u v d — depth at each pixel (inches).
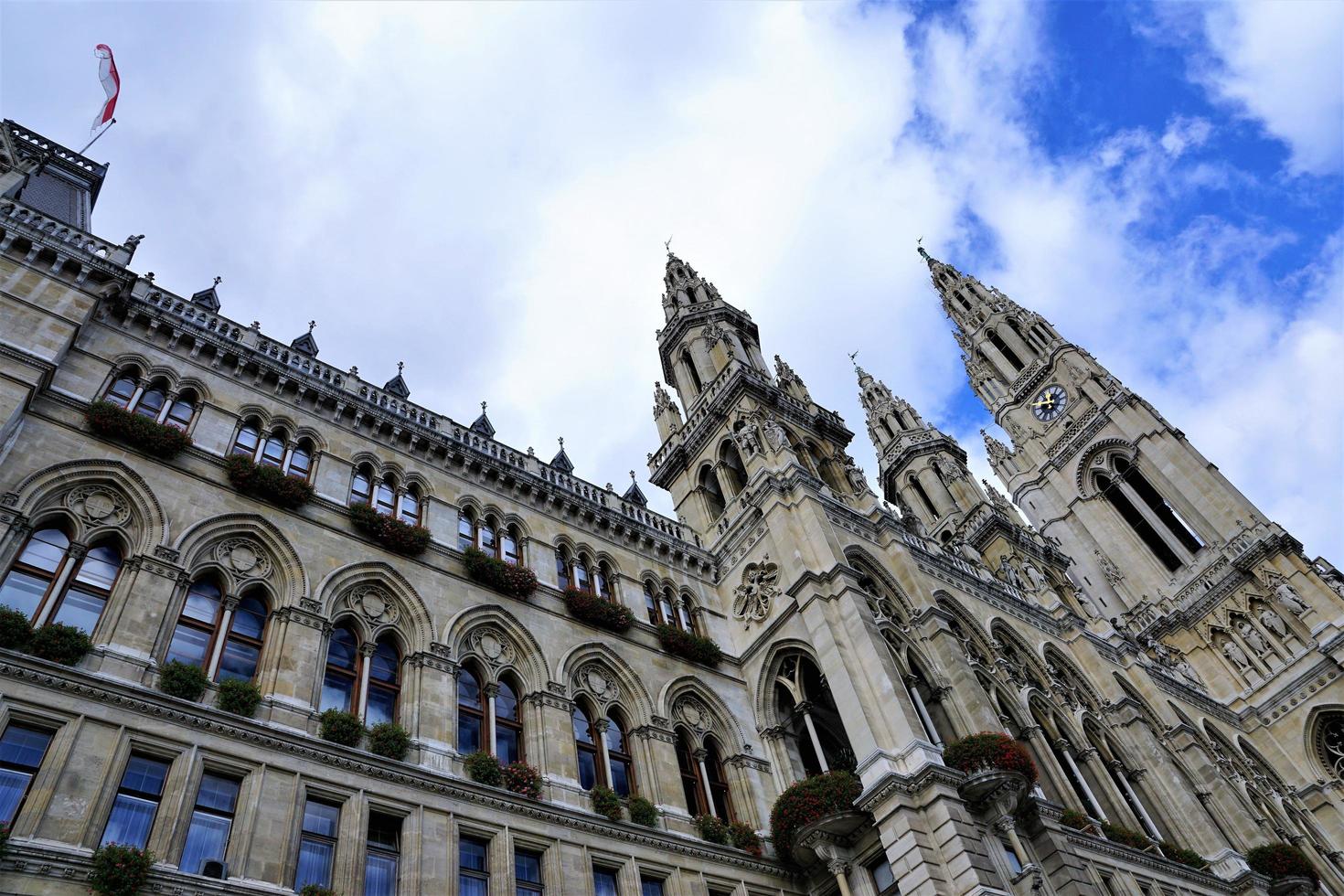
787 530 1430.9
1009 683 1517.0
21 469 831.1
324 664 909.8
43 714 687.1
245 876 699.4
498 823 885.8
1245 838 1551.4
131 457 922.7
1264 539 2463.1
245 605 916.0
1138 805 1498.5
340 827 786.2
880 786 1041.5
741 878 1047.0
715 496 1868.8
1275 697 2273.6
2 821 625.3
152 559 852.6
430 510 1189.7
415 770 861.8
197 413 1043.9
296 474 1098.1
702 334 2252.7
